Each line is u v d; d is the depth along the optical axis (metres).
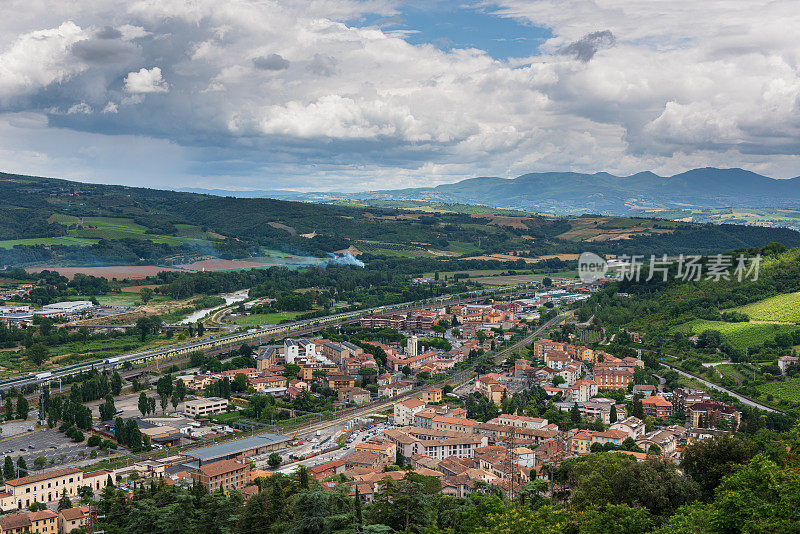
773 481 164.25
